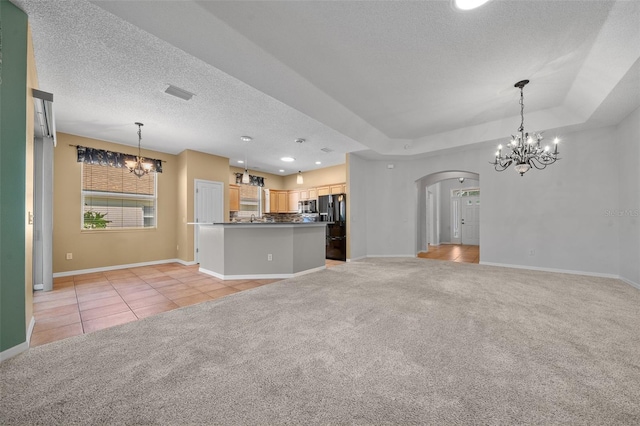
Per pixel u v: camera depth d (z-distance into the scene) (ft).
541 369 5.50
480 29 7.97
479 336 7.04
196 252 18.95
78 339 7.05
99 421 4.17
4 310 6.05
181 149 18.76
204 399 4.66
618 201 13.61
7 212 6.05
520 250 16.65
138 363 5.84
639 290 11.42
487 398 4.63
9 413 4.33
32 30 7.01
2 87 5.87
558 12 7.30
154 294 11.40
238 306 9.55
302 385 5.03
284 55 9.14
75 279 14.20
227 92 10.70
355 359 5.94
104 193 16.67
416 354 6.14
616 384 4.99
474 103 13.24
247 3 6.85
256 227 14.58
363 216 21.90
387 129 17.26
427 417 4.20
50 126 10.78
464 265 17.69
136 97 10.98
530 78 10.86
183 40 7.38
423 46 8.77
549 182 15.75
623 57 8.45
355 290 11.57
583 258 14.66
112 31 7.23
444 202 35.65
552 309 9.08
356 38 8.34
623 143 13.05
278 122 13.79
